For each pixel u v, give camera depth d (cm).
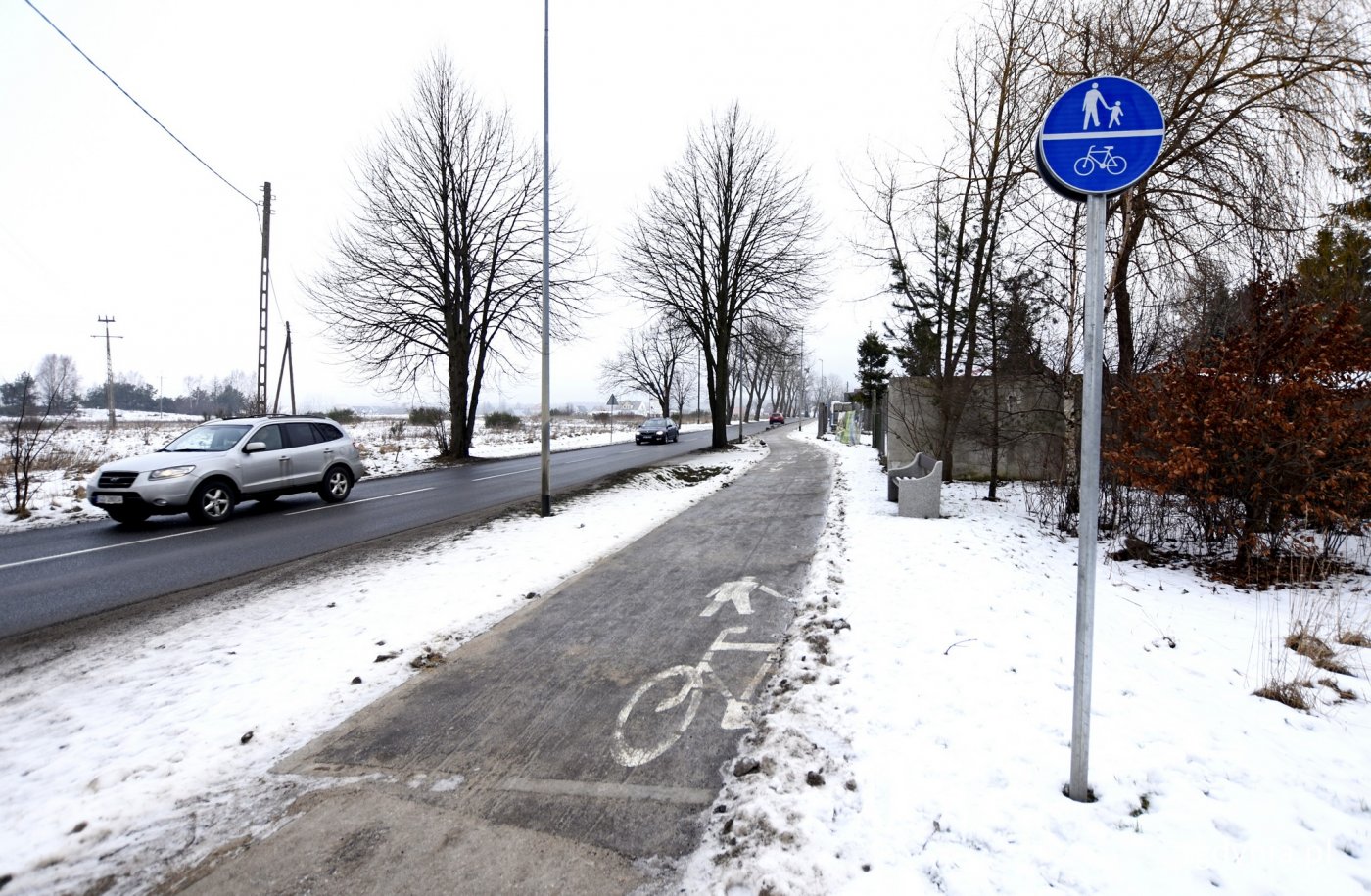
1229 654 448
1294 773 285
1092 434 263
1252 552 689
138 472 998
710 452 2669
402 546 868
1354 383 672
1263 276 759
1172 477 695
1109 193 260
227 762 330
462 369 2422
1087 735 267
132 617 580
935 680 388
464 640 499
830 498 1182
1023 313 1027
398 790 304
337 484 1299
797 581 647
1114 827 251
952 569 630
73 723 378
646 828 272
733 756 329
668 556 761
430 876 245
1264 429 662
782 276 2603
